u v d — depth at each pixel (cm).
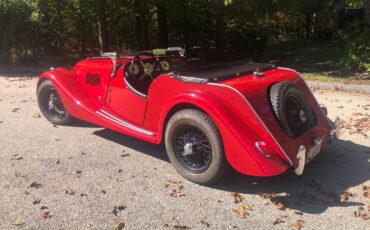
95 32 1336
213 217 373
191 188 428
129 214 378
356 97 818
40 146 545
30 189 425
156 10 1327
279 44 2136
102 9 1216
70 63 1354
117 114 534
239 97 400
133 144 554
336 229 353
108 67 537
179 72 451
